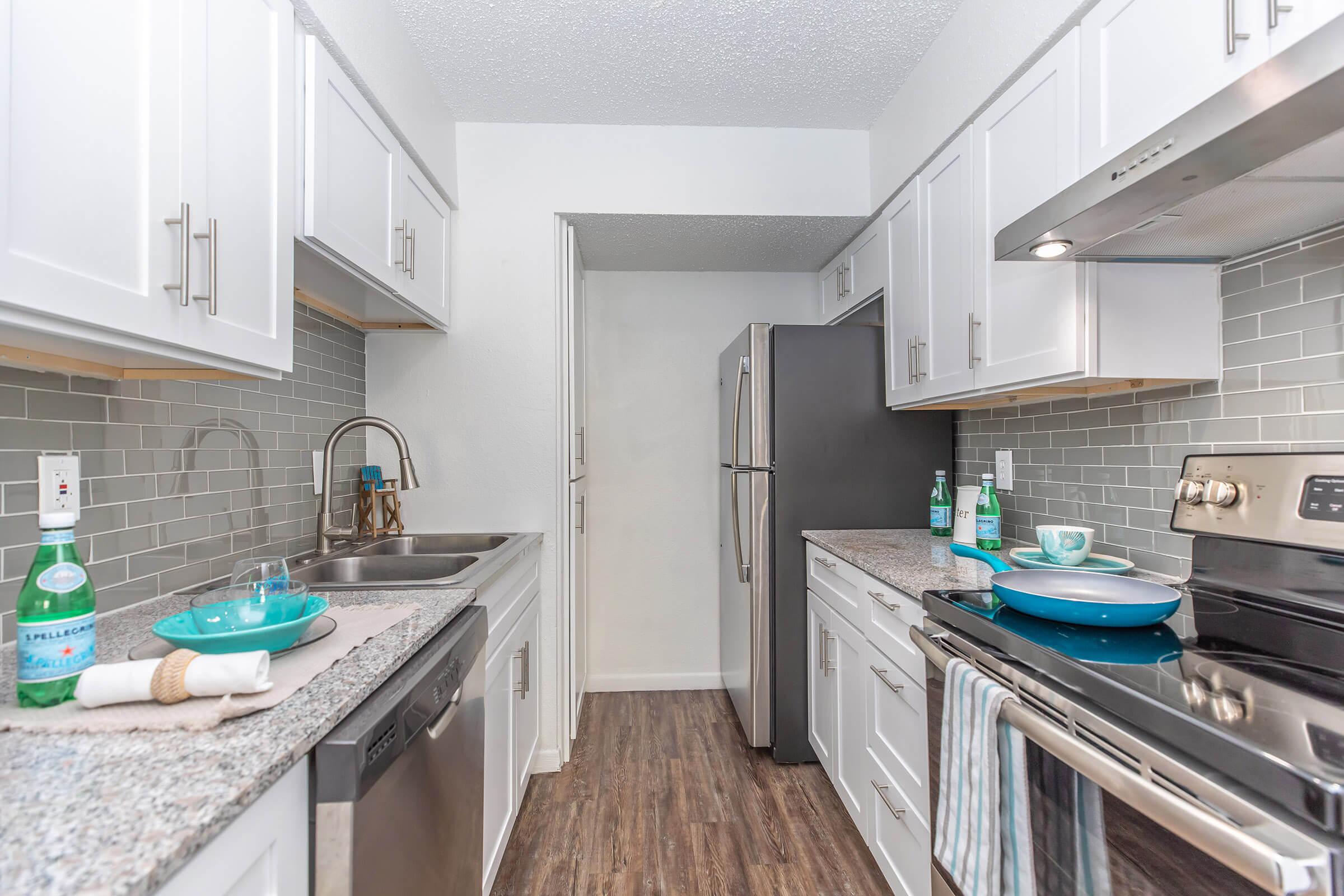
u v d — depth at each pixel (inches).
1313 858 20.8
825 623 78.4
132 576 46.6
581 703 104.1
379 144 61.2
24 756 24.1
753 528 87.1
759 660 87.0
